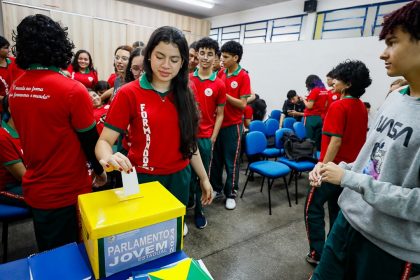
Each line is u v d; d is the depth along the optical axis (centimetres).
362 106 162
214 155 259
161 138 112
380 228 82
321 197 168
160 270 60
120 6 577
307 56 509
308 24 518
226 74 262
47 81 91
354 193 97
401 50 72
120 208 66
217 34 758
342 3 463
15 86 95
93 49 557
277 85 573
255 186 321
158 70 102
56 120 94
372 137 92
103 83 298
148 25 626
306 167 277
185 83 112
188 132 117
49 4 491
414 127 75
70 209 106
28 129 94
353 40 434
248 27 661
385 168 81
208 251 194
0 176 154
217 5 642
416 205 70
